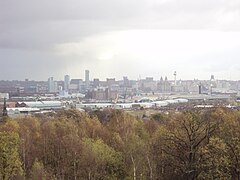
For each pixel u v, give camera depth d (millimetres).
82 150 98000
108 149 99125
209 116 101375
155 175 87125
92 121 143000
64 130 117000
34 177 89000
